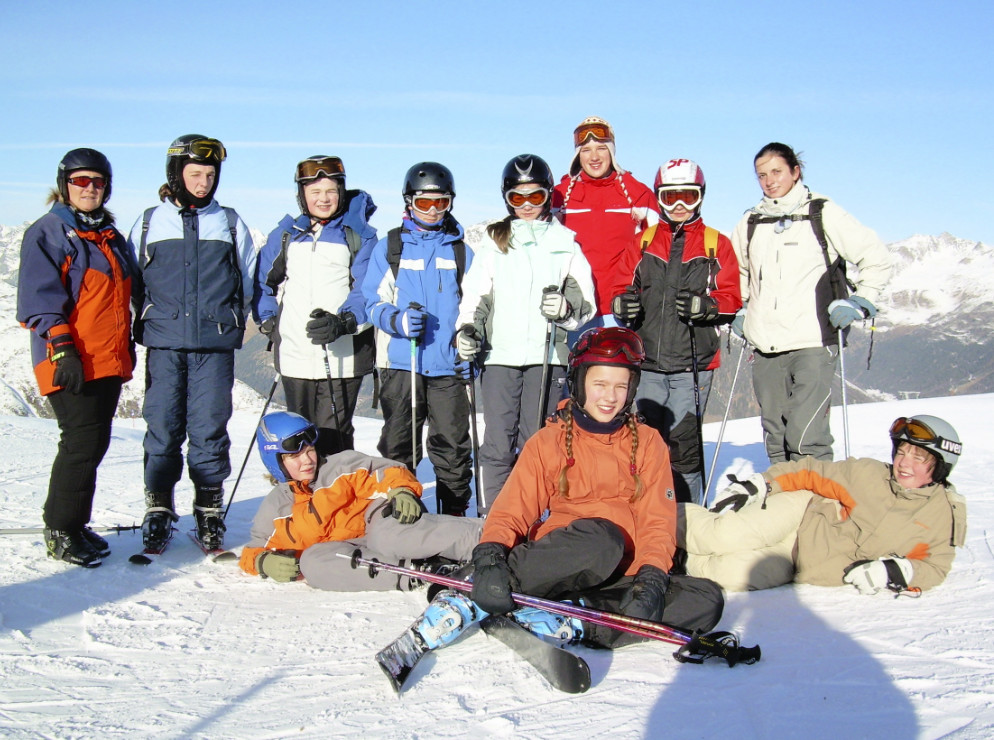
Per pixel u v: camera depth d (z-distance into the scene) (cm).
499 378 442
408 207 458
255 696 257
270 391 473
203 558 434
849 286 460
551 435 321
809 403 457
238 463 809
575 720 231
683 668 268
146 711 246
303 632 317
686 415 463
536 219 448
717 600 301
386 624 325
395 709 243
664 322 459
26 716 243
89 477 412
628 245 483
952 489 364
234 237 450
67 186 408
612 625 272
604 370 313
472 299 441
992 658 268
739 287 462
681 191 443
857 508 366
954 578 370
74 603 353
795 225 458
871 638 292
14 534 459
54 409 410
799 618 321
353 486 394
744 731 222
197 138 428
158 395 436
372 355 481
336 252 466
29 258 393
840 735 219
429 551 371
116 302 416
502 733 224
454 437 460
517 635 270
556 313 413
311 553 378
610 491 320
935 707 232
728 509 379
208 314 436
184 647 302
